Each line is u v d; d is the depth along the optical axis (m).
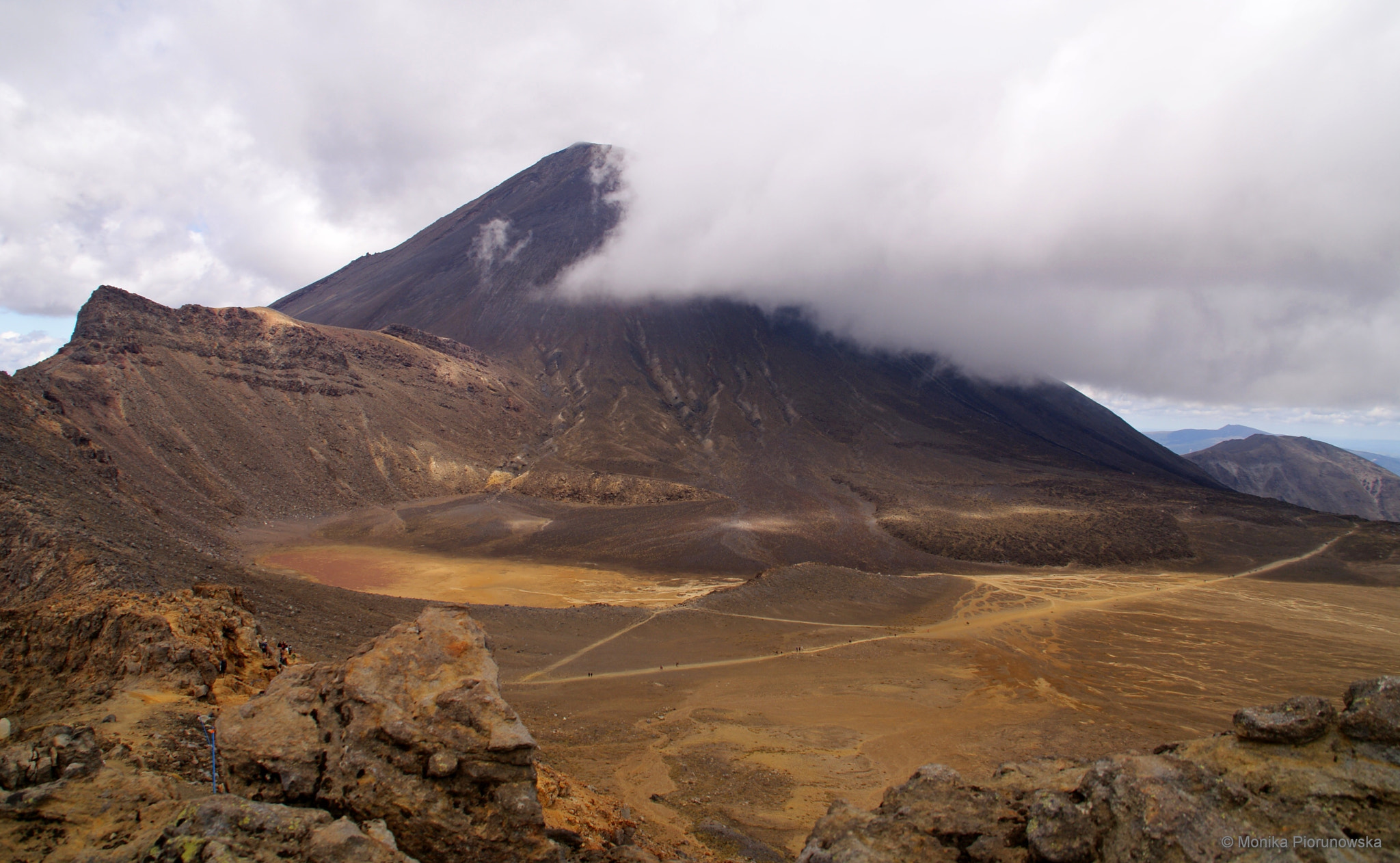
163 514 94.50
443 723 12.60
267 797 12.15
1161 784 11.34
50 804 11.67
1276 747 11.74
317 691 13.64
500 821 11.84
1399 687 11.34
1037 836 11.34
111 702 21.06
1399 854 9.74
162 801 12.09
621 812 25.66
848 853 11.63
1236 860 10.13
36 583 40.91
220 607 31.20
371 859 10.06
